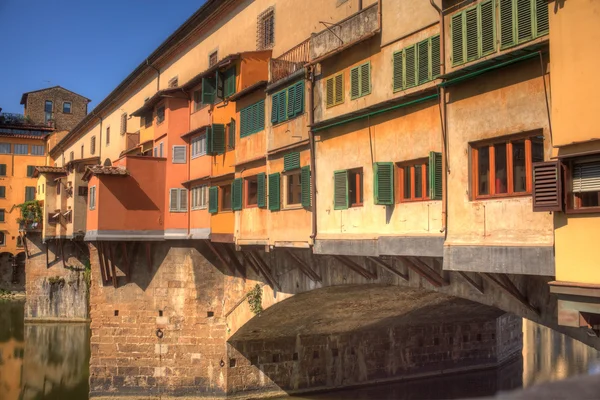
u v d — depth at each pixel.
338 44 15.00
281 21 19.98
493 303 11.86
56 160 61.38
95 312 25.09
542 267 9.31
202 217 23.44
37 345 39.47
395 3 13.03
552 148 9.17
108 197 24.34
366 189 13.82
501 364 32.84
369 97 13.78
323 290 18.33
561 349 38.78
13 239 63.84
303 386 25.75
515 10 9.81
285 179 17.30
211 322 24.17
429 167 11.59
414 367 28.94
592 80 8.30
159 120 26.53
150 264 24.91
